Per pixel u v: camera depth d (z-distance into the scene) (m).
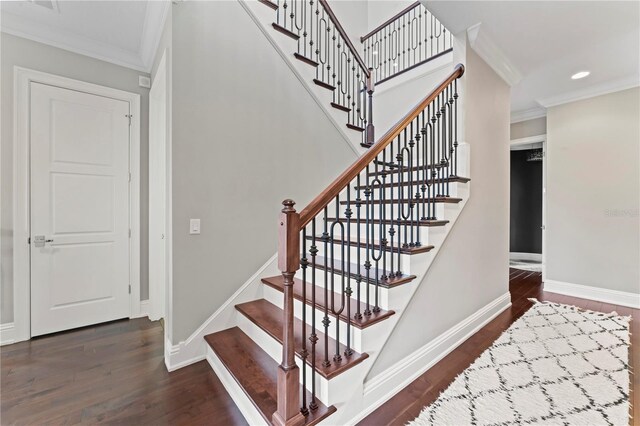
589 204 3.64
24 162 2.49
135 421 1.55
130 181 3.02
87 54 2.78
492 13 2.26
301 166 2.82
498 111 3.07
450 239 2.29
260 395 1.53
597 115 3.58
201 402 1.70
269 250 2.59
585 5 2.14
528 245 6.49
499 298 3.12
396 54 4.71
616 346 2.29
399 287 1.78
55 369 2.04
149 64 3.01
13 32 2.45
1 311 2.42
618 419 1.51
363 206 2.79
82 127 2.76
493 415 1.54
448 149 2.62
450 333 2.27
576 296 3.72
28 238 2.51
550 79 3.33
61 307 2.66
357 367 1.53
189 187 2.12
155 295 2.96
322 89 2.97
